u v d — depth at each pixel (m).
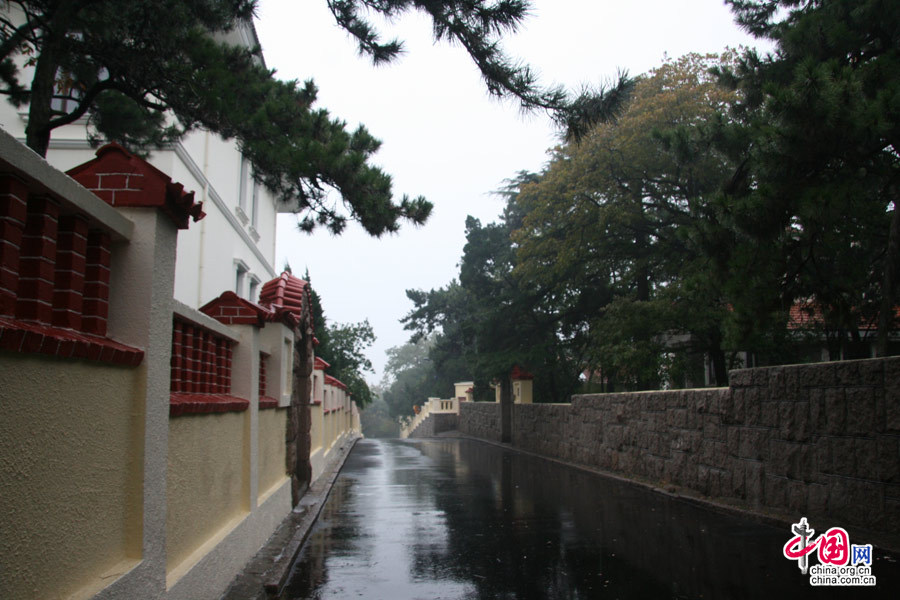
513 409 23.98
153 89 7.24
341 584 5.49
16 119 11.23
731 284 9.08
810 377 7.59
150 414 3.56
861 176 8.52
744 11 11.29
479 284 25.12
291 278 11.00
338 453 19.83
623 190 18.72
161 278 3.74
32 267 2.74
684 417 10.69
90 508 3.02
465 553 6.62
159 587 3.61
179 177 11.48
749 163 8.79
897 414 6.33
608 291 21.97
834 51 8.91
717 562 6.09
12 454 2.39
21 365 2.46
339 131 7.45
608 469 14.20
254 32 12.30
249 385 6.48
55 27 6.59
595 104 6.43
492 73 6.34
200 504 4.85
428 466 16.50
